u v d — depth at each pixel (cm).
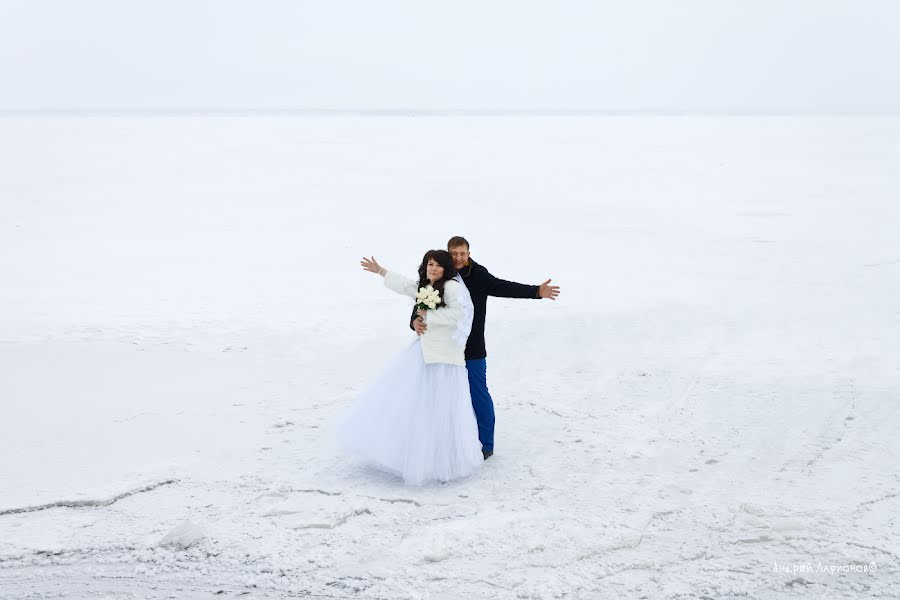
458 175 3178
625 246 1744
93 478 589
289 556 475
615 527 504
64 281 1420
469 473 602
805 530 498
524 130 7075
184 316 1144
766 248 1683
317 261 1606
